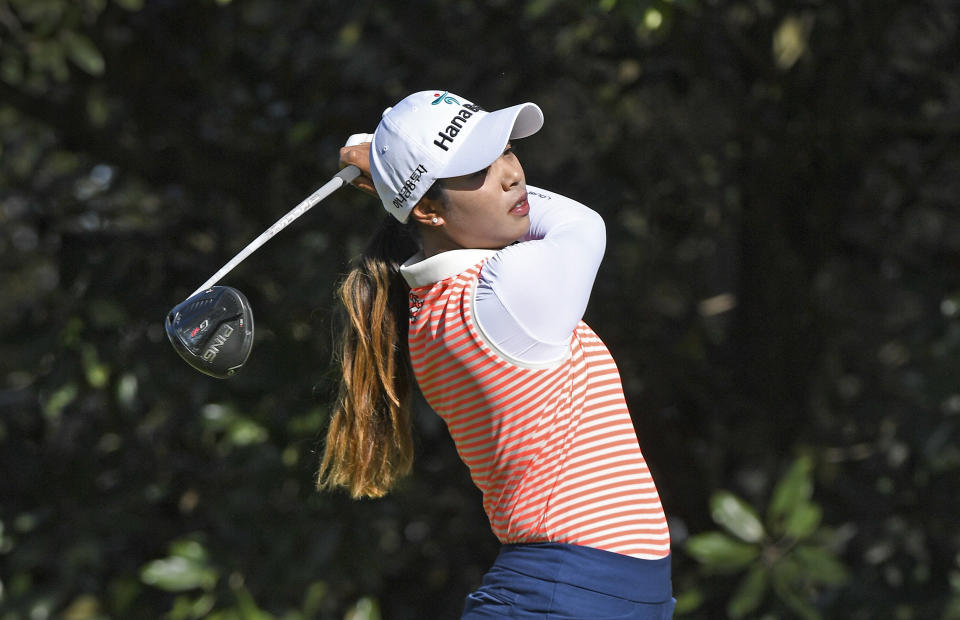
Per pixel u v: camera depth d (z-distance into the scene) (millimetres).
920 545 19203
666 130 20984
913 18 19922
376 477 8359
